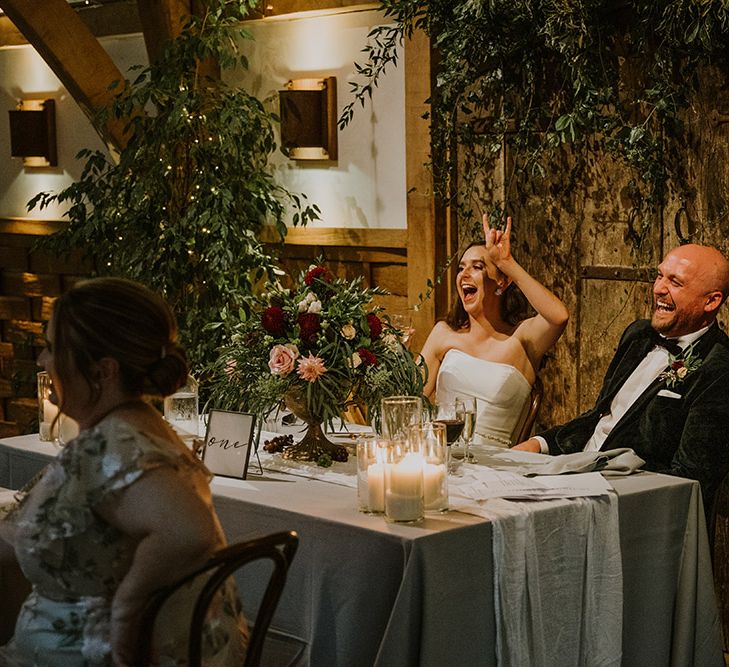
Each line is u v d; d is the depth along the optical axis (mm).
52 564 2098
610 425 3877
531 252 4672
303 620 2852
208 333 4980
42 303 6441
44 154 6207
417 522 2740
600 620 2984
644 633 3133
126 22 5828
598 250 4473
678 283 3713
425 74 4793
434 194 4805
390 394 3287
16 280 6531
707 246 3936
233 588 2297
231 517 3006
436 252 4891
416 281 4945
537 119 4516
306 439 3400
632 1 4133
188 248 4973
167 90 4965
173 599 2139
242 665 2285
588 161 4461
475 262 4402
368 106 5035
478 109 4730
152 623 2004
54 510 2078
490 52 4449
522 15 4254
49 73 6188
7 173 6504
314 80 5160
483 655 2795
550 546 2891
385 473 2797
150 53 5285
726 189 4059
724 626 4172
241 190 5117
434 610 2652
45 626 2131
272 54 5332
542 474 3238
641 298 4352
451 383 4422
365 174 5090
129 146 5070
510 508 2854
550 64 4465
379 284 5125
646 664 3148
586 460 3277
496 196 4730
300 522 2850
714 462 3514
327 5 5102
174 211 5133
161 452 2057
